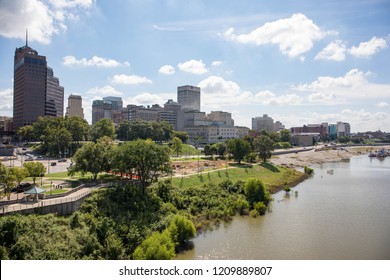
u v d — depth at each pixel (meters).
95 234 58.00
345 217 82.50
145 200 77.38
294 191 116.62
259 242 65.19
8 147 178.62
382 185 130.62
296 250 61.12
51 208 61.69
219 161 166.88
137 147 84.31
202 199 89.06
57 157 170.00
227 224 76.94
